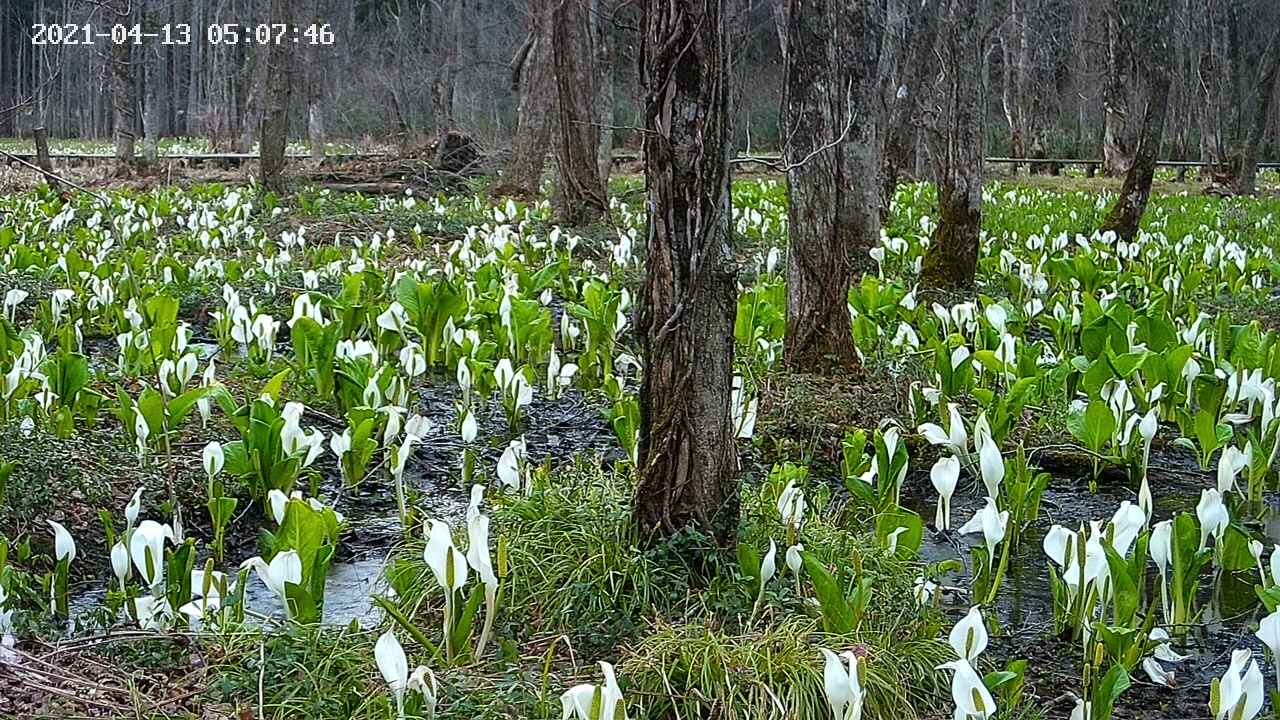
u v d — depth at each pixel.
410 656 4.12
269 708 3.77
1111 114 33.41
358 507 6.12
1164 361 7.24
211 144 34.59
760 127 35.16
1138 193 15.43
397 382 6.98
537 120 20.69
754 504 5.02
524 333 8.58
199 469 6.14
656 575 4.48
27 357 6.22
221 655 4.07
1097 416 6.53
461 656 4.05
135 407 6.10
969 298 11.53
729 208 4.53
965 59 11.72
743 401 6.37
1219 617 5.02
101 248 11.44
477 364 7.45
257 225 15.65
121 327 8.46
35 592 4.61
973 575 5.33
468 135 23.50
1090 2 42.22
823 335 8.00
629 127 4.86
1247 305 11.67
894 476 5.20
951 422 5.53
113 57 21.84
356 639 4.21
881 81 16.14
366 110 37.06
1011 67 39.88
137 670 4.02
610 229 15.31
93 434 6.34
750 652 3.96
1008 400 6.67
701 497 4.59
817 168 7.88
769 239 15.13
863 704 3.86
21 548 4.87
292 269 12.02
